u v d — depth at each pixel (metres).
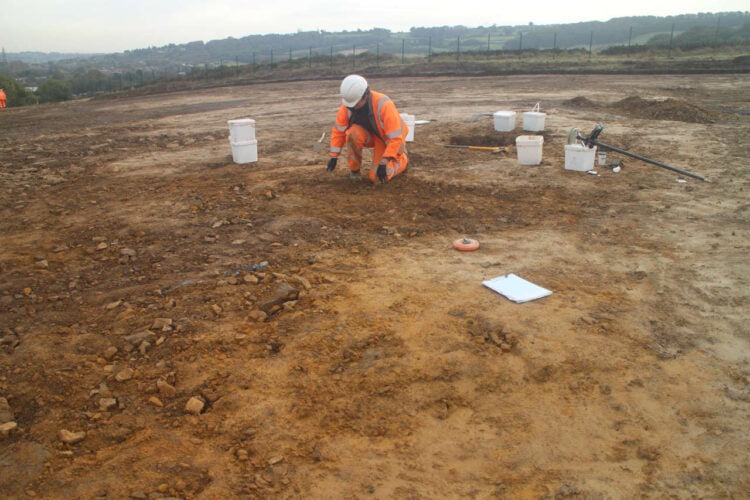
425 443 2.76
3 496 2.42
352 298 4.10
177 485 2.49
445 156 8.76
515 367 3.30
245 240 5.29
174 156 9.23
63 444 2.73
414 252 4.97
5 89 28.64
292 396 3.07
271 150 9.57
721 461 2.64
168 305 4.00
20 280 4.48
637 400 3.04
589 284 4.32
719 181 7.07
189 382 3.21
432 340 3.55
